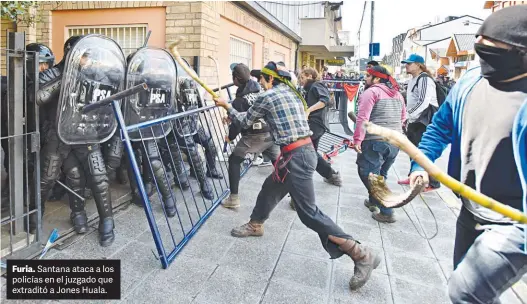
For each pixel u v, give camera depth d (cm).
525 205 149
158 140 415
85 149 303
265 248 314
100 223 311
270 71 292
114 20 637
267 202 322
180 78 421
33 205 304
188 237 320
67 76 271
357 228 365
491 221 163
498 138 155
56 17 661
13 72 262
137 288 250
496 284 152
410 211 415
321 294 252
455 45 2605
